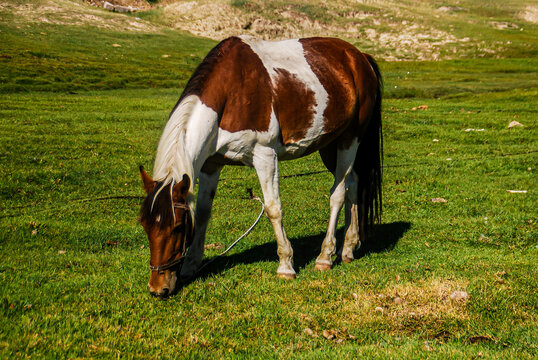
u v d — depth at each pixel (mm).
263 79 5199
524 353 3750
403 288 5145
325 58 5969
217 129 5023
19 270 5703
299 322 4406
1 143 13211
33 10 59719
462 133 18016
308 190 10930
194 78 4996
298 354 3816
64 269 5848
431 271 5852
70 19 59531
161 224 4352
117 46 52188
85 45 50156
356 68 6305
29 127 16156
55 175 10820
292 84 5430
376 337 4152
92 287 5062
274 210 5426
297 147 5738
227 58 5113
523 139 16781
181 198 4426
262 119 5148
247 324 4352
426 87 39125
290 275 5531
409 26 79062
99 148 14070
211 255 6594
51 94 28594
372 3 91562
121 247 7141
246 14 76875
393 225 8273
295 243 7375
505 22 85125
